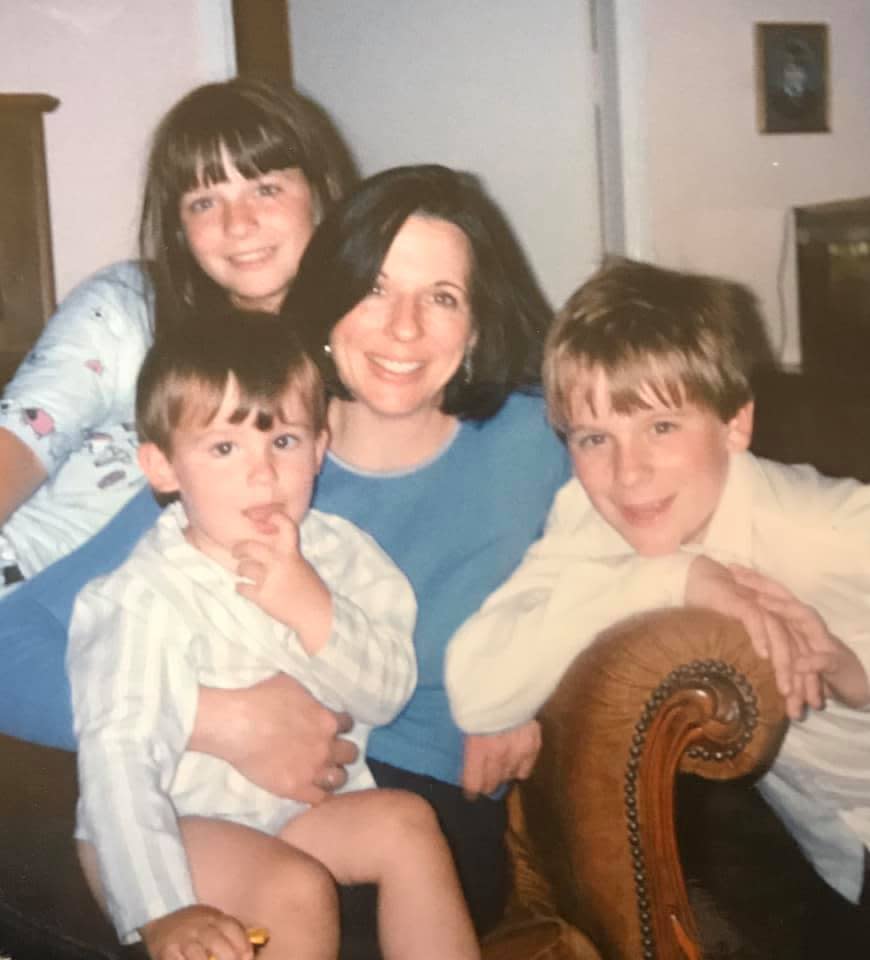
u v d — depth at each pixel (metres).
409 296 1.15
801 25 1.75
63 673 1.09
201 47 1.48
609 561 1.12
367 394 1.17
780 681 1.00
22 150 1.26
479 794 1.15
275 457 1.14
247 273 1.20
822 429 1.49
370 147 1.88
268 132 1.18
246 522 1.13
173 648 1.08
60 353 1.14
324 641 1.12
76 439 1.15
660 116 1.74
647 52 1.72
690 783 1.19
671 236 1.75
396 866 1.02
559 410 1.22
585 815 1.03
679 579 1.06
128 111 1.46
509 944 1.01
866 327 1.54
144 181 1.36
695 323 1.23
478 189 1.21
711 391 1.20
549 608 1.11
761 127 1.75
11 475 1.11
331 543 1.18
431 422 1.20
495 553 1.20
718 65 1.74
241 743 1.07
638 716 1.01
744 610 1.01
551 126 1.81
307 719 1.08
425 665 1.18
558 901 1.10
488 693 1.12
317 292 1.15
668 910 1.04
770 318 1.69
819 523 1.22
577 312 1.22
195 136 1.17
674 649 1.00
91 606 1.10
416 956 0.98
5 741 1.08
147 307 1.18
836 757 1.17
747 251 1.74
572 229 1.82
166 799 1.01
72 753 1.09
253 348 1.14
